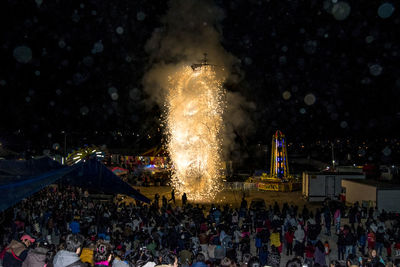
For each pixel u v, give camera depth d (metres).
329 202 27.53
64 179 12.71
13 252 7.16
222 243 15.55
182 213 23.56
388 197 27.81
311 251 14.62
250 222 22.22
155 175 44.94
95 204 25.22
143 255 8.30
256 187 41.44
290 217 20.09
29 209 23.27
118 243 12.98
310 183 33.91
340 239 16.64
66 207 23.14
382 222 19.47
